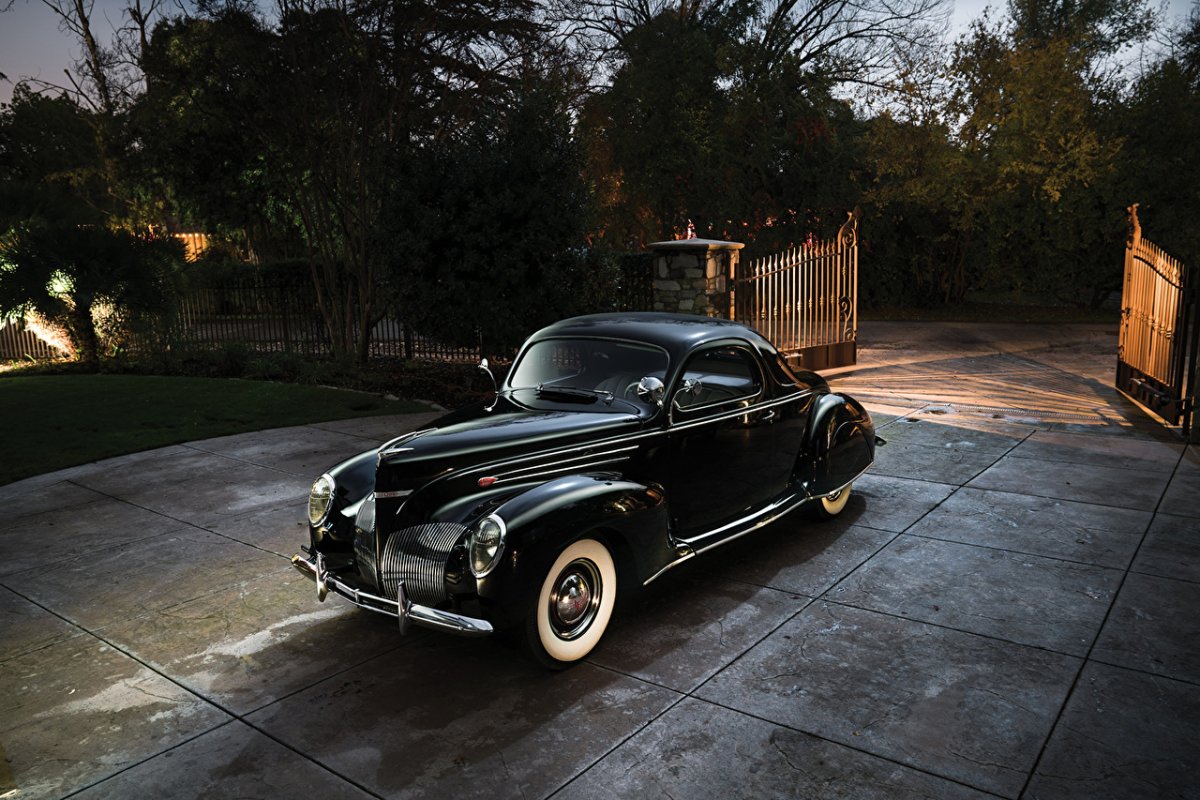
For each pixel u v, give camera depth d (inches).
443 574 149.1
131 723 139.8
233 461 322.7
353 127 537.0
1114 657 154.1
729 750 127.6
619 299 565.9
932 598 182.9
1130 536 217.5
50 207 674.2
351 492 172.9
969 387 458.9
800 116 895.1
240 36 501.0
